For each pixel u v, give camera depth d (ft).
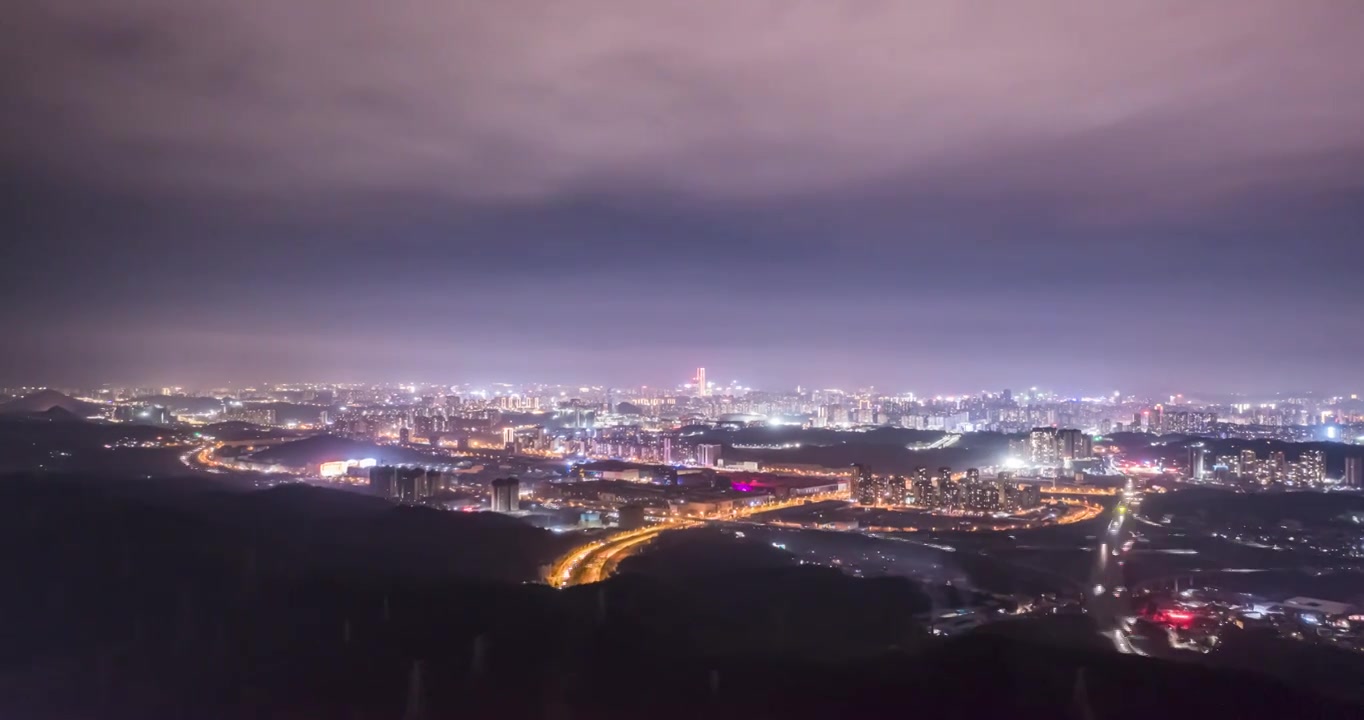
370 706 207.31
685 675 241.76
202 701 204.23
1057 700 233.35
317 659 236.43
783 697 228.84
